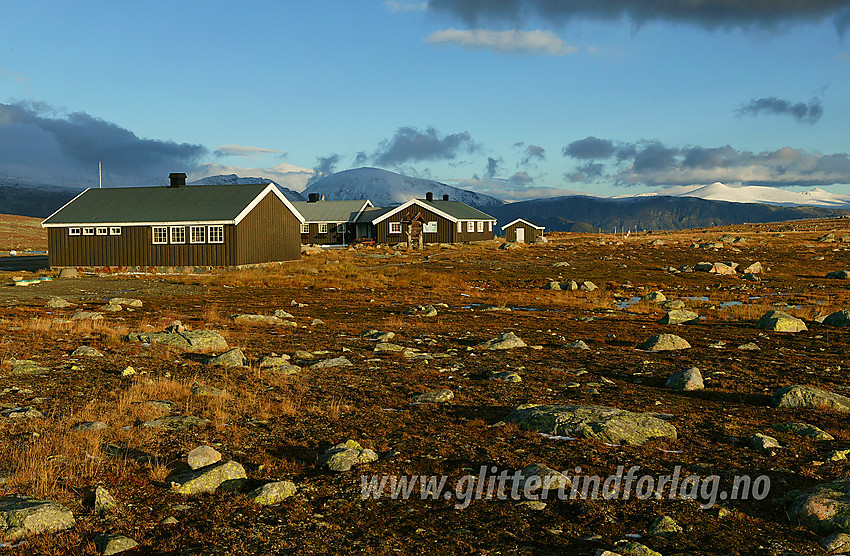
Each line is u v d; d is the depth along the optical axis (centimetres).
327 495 681
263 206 4966
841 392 1273
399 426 945
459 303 3228
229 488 689
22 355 1434
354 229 8606
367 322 2470
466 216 8456
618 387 1282
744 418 1040
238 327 2184
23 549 540
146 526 593
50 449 788
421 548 564
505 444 861
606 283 4272
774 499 693
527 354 1706
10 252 7575
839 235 9744
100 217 4791
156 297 3178
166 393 1106
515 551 561
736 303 3397
